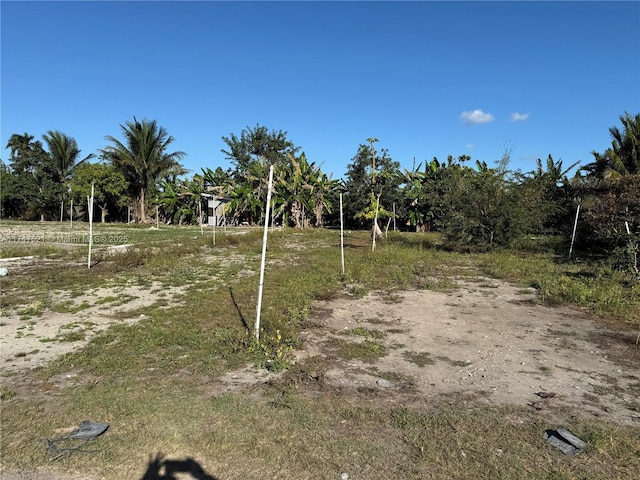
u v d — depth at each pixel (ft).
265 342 20.86
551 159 86.07
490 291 36.22
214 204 66.13
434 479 11.31
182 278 36.60
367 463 11.92
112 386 16.21
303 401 15.37
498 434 13.52
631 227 49.26
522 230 63.72
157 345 20.58
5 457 11.90
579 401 16.15
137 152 143.64
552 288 35.78
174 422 13.71
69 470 11.46
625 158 75.87
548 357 20.81
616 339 23.67
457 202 66.54
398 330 24.86
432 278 42.06
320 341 22.45
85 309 27.07
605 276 41.50
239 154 145.07
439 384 17.51
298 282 36.01
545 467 11.89
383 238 78.54
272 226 112.16
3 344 20.62
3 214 166.30
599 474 11.63
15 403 14.89
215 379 17.07
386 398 15.99
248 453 12.24
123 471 11.47
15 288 32.42
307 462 11.90
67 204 153.69
